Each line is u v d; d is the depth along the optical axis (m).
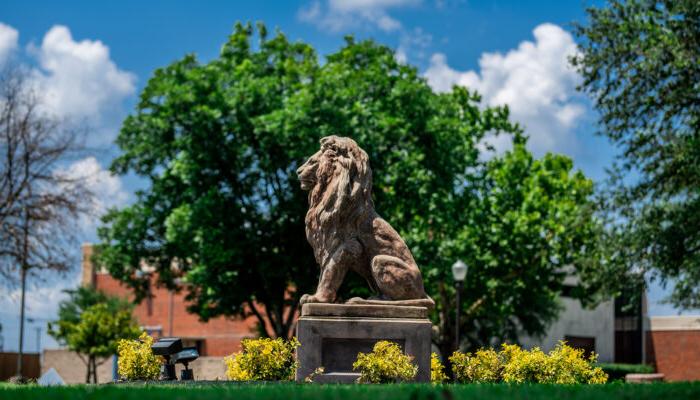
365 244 12.25
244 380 11.85
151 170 31.20
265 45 32.25
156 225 30.56
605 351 49.44
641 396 7.24
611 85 25.70
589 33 26.05
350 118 27.66
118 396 6.82
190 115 28.70
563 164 38.84
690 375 45.44
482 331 39.50
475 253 32.41
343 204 12.16
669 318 46.75
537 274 35.56
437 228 29.95
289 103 27.89
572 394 7.29
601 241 26.75
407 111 28.97
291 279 29.92
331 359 11.59
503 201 35.44
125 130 30.56
